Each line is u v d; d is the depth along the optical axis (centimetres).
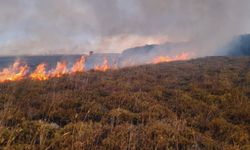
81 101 980
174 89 1353
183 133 740
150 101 1070
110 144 617
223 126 835
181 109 1026
